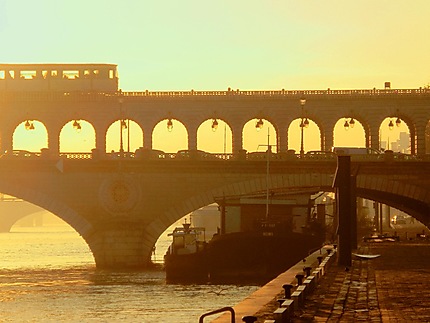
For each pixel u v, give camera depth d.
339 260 78.06
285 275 68.44
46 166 141.00
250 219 126.38
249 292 100.00
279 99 152.75
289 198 126.69
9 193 141.62
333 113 152.88
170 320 78.50
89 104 152.50
